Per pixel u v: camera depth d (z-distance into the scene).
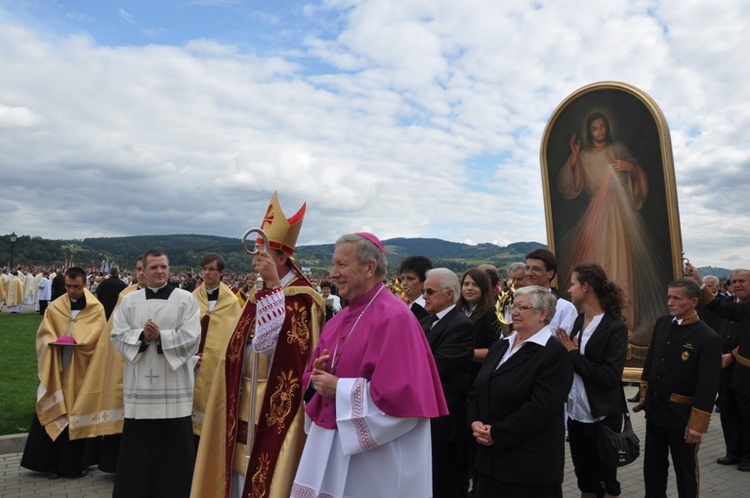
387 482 2.93
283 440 4.17
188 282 19.55
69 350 6.80
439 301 4.70
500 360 4.00
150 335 5.34
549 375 3.68
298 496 3.02
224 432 4.61
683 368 4.89
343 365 3.12
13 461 7.19
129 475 5.36
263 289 4.09
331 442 3.00
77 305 6.95
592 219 12.55
